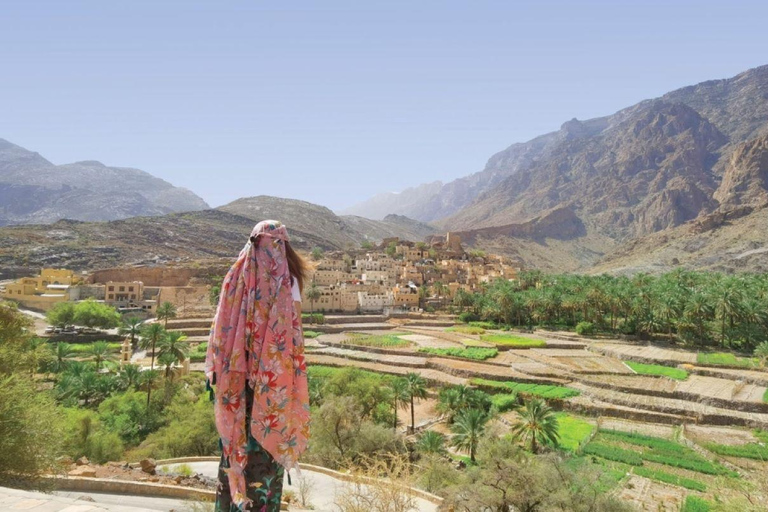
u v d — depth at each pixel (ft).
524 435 197.67
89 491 74.64
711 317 367.86
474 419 173.27
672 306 368.68
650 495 148.25
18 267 568.82
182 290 498.69
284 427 18.38
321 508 71.46
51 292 443.32
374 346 355.77
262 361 18.43
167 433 168.55
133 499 70.74
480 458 155.94
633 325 417.28
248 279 19.01
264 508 18.24
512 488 108.37
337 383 220.64
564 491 110.52
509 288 476.95
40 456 69.72
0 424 65.16
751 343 345.10
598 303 419.54
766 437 204.03
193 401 210.59
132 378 222.48
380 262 639.76
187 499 72.23
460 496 105.60
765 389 257.34
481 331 428.15
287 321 18.98
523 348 365.20
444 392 221.87
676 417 225.97
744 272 650.84
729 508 83.10
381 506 40.68
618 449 187.01
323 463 151.94
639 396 250.98
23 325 110.22
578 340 386.32
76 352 311.27
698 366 300.20
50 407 74.49
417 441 186.80
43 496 26.08
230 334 18.83
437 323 467.52
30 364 97.09
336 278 562.25
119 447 148.25
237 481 17.81
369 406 215.51
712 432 210.79
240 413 18.37
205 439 167.02
